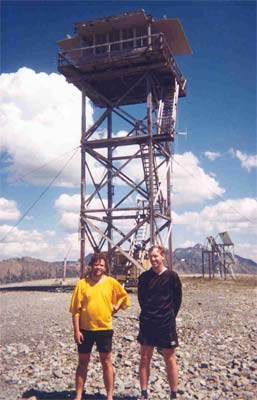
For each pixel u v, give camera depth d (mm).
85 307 7043
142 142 29344
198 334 13648
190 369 8977
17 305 22734
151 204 27406
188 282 50188
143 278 7285
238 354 10500
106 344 6961
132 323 16062
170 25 30250
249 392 7395
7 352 10906
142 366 7078
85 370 7008
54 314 18953
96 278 7207
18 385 7984
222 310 20531
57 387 7809
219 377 8430
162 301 7098
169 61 29203
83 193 29438
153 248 7250
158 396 7180
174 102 30359
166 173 29875
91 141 29953
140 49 28938
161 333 7008
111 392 6895
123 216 29859
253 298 27609
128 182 29203
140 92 34031
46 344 12148
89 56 30000
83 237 28906
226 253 64938
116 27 30625
